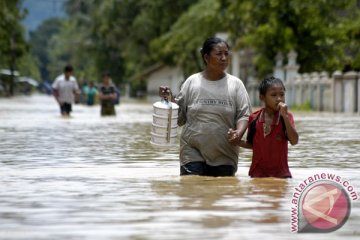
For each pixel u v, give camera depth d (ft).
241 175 64.13
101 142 106.52
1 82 613.93
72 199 49.34
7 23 440.86
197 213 43.37
